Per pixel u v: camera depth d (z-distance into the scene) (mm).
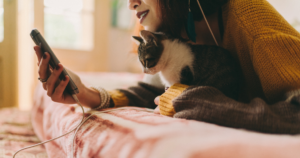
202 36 889
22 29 2646
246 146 301
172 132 375
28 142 1138
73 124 657
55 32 2883
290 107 451
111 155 406
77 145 547
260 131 417
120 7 3402
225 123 455
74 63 2914
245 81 745
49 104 1100
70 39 3002
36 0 2488
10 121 1565
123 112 640
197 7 780
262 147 297
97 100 780
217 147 302
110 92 847
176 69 746
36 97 1540
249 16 662
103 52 3082
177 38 832
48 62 620
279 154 280
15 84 2727
